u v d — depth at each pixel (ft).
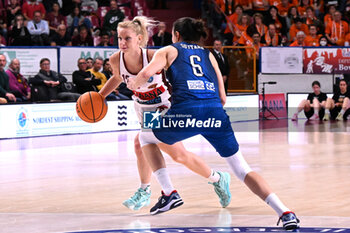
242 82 82.17
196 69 23.66
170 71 23.45
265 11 90.17
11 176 36.65
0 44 73.72
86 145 53.11
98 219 24.79
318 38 88.69
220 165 40.16
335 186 32.17
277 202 22.59
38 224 23.88
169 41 78.84
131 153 47.39
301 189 31.40
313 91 83.41
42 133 61.41
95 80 65.98
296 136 58.95
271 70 82.74
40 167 40.27
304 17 90.74
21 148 51.16
